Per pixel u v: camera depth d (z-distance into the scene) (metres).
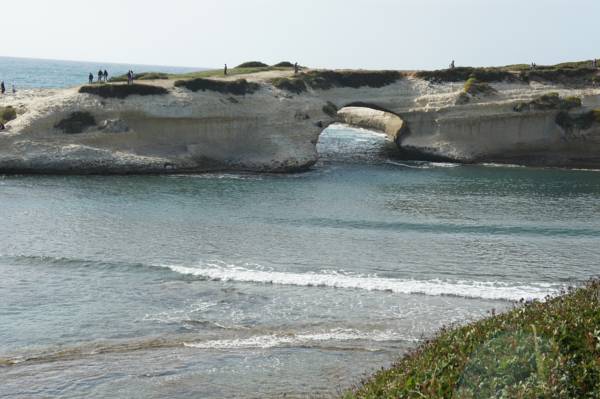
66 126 55.41
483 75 71.88
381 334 21.23
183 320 22.28
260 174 55.62
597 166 63.19
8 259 28.67
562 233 35.56
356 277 27.27
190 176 53.38
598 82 71.69
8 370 18.08
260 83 66.50
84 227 34.81
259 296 24.92
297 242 32.84
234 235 33.94
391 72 72.50
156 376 17.84
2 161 50.69
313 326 21.94
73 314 22.62
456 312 23.59
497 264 29.62
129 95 58.50
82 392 16.89
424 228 36.22
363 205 42.44
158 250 30.77
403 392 10.39
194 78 63.47
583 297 13.12
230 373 18.08
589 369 9.77
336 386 17.25
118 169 52.94
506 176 56.22
